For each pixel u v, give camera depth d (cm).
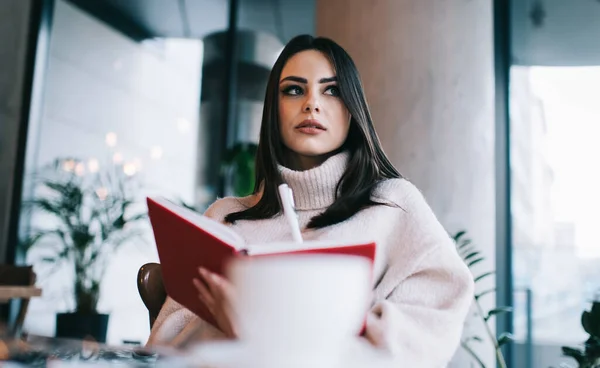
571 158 274
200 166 391
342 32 268
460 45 255
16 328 59
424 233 86
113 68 379
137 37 389
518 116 290
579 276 264
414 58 257
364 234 89
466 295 78
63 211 334
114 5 385
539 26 295
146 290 106
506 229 283
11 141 368
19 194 363
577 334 261
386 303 64
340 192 98
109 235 330
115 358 57
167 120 387
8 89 373
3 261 355
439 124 251
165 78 392
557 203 273
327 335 32
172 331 93
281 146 102
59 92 377
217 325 53
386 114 256
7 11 379
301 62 95
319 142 94
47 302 340
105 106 373
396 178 99
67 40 382
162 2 399
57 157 370
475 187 247
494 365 237
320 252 43
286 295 32
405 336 63
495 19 302
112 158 365
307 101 94
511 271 279
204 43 405
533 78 290
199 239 49
